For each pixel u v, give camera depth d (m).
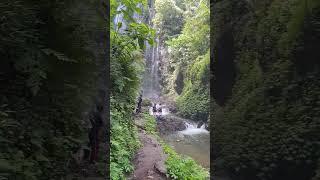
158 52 26.19
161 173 7.41
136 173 7.42
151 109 20.39
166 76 25.06
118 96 8.14
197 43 19.23
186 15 24.66
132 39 7.63
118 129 7.51
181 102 20.08
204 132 16.48
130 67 8.57
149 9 26.62
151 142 10.71
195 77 19.11
